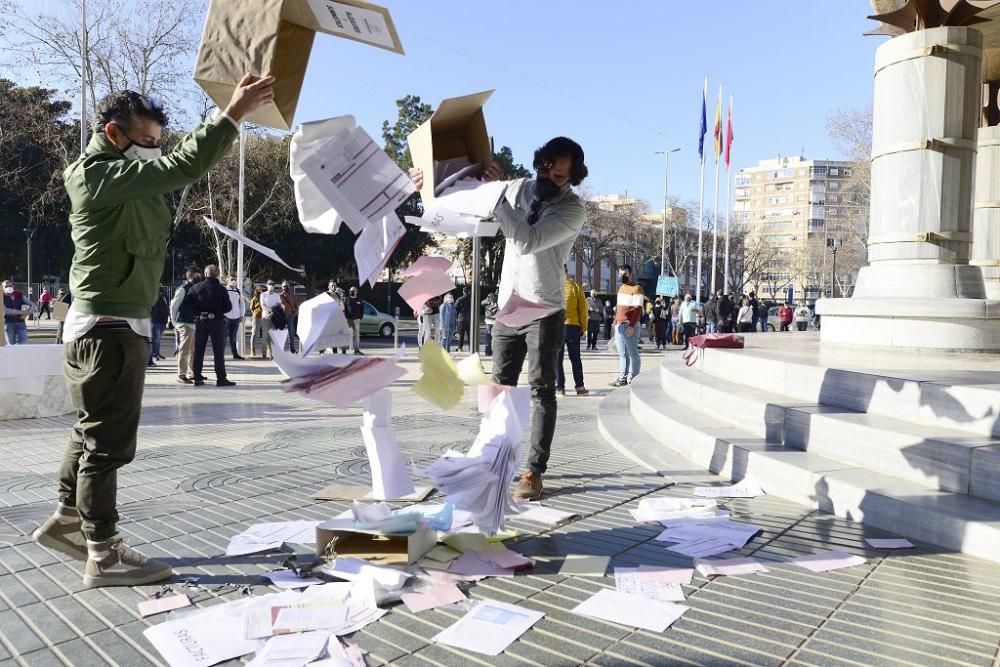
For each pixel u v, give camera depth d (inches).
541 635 88.4
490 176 116.8
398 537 117.6
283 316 636.1
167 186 93.8
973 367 180.2
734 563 112.9
